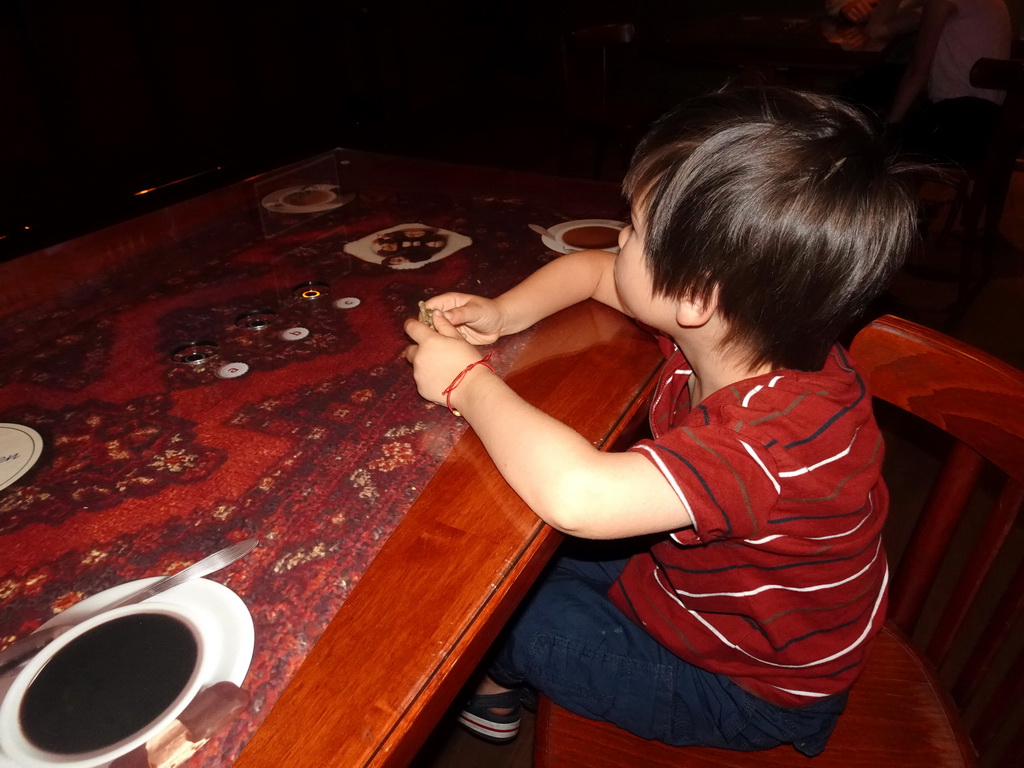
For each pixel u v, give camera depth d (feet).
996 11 8.47
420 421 2.38
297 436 2.31
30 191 10.85
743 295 2.02
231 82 13.46
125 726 1.44
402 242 3.72
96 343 2.90
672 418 2.69
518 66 18.94
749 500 1.94
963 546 5.56
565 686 2.75
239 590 1.75
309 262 3.56
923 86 8.87
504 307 2.88
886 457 6.61
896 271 2.11
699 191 1.96
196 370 2.69
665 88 18.17
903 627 3.04
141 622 1.66
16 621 1.70
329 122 15.55
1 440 2.33
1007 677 2.55
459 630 1.64
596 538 1.99
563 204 4.15
